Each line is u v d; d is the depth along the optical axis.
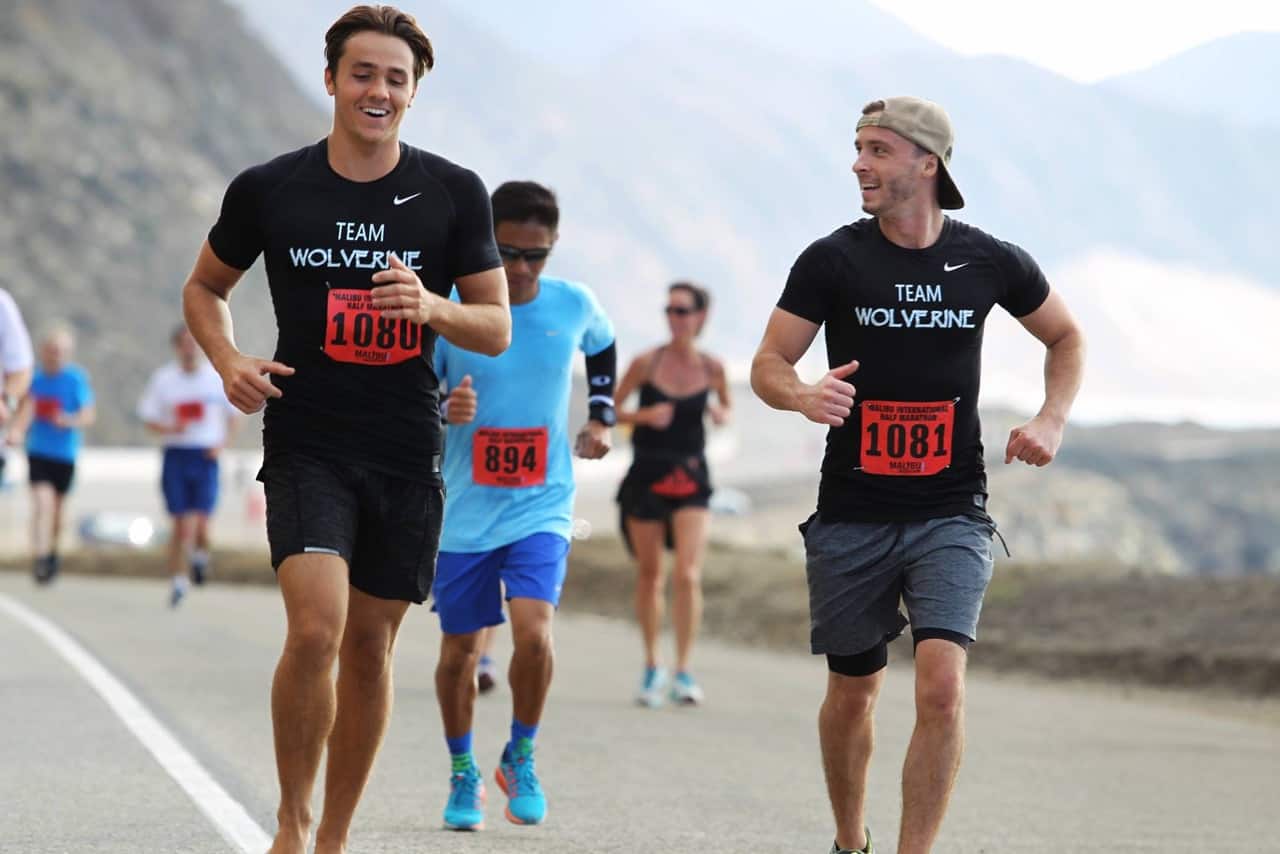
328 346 12.64
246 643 33.25
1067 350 14.16
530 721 16.89
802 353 13.75
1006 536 126.75
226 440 42.44
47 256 191.38
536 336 17.45
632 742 22.69
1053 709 28.14
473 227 12.98
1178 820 18.38
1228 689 30.98
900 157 13.52
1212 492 151.88
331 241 12.67
